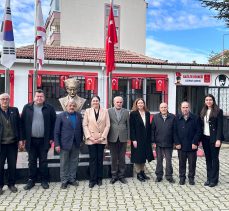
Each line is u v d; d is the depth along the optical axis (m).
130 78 13.84
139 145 7.43
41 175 6.99
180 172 7.32
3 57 8.28
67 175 7.08
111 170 7.56
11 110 6.58
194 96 15.46
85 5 32.75
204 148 7.25
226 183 7.45
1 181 6.61
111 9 9.33
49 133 6.90
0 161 6.52
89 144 7.07
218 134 6.98
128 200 6.22
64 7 32.16
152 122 7.52
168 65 14.03
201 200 6.27
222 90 14.09
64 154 6.95
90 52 15.56
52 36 32.59
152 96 14.15
